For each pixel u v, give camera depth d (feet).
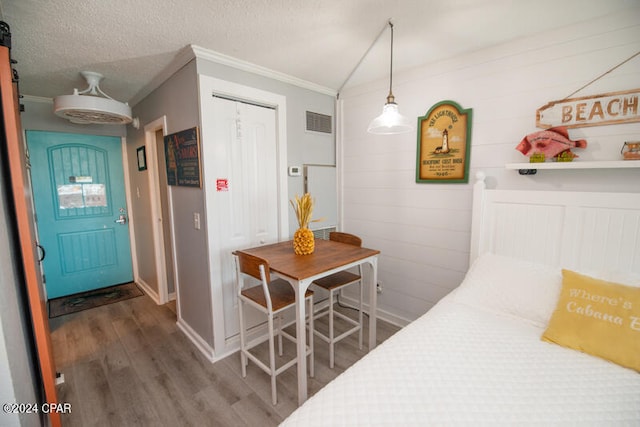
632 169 5.24
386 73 8.36
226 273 7.55
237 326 7.89
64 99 6.98
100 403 6.01
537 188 6.23
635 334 3.99
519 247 6.41
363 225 9.75
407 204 8.53
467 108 7.13
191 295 8.28
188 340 8.36
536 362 3.99
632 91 5.13
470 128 7.08
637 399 3.37
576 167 5.42
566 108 5.77
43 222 10.72
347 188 10.09
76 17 5.15
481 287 5.73
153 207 10.28
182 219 8.27
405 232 8.65
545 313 4.92
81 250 11.55
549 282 5.22
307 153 9.27
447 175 7.59
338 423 3.01
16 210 4.20
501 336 4.57
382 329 8.84
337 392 3.43
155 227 10.41
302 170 9.14
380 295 9.49
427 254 8.22
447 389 3.45
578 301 4.55
